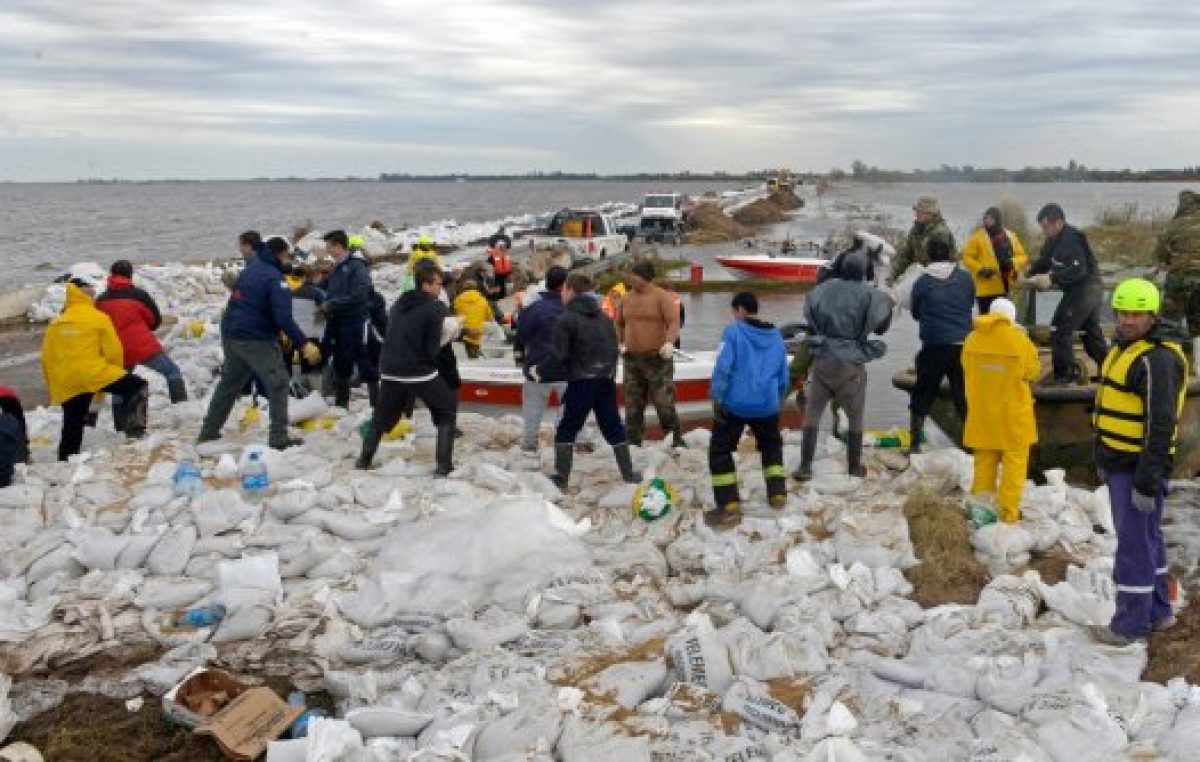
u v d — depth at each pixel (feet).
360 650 20.45
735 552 24.06
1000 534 23.43
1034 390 30.50
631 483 28.68
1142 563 18.53
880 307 27.40
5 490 26.96
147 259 191.93
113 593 22.39
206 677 19.03
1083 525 25.14
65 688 19.69
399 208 522.06
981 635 19.25
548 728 16.46
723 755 15.65
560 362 28.19
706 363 40.81
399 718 17.26
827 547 23.73
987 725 16.29
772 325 25.90
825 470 28.84
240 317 30.81
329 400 40.34
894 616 20.52
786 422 40.42
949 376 29.45
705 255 131.75
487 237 150.30
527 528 23.68
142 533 24.93
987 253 32.01
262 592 22.15
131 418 33.71
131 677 19.76
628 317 32.01
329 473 28.40
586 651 19.74
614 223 133.49
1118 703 16.52
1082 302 30.68
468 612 21.67
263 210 533.55
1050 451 31.40
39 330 71.31
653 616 21.57
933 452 28.63
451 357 29.07
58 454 32.53
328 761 16.25
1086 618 20.25
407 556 23.40
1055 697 16.53
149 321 36.94
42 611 21.66
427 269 28.22
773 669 18.39
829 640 19.86
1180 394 17.97
